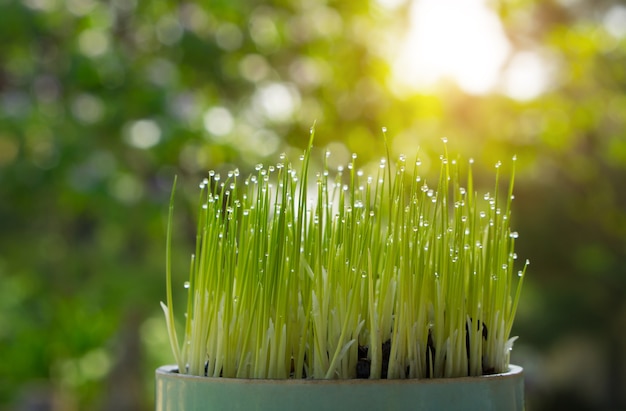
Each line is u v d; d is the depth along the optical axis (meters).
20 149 2.45
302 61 3.05
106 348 3.30
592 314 7.57
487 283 0.59
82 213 2.66
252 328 0.56
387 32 3.04
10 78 2.71
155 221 2.47
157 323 4.22
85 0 2.68
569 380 8.74
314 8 3.04
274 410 0.50
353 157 0.58
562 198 4.98
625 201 4.32
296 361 0.55
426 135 2.92
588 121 3.33
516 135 3.16
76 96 2.57
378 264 0.59
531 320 8.05
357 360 0.55
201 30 2.88
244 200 0.59
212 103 2.85
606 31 3.47
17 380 3.61
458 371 0.55
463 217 0.58
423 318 0.55
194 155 2.64
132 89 2.53
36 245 2.81
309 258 0.58
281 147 2.88
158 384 0.58
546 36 3.39
